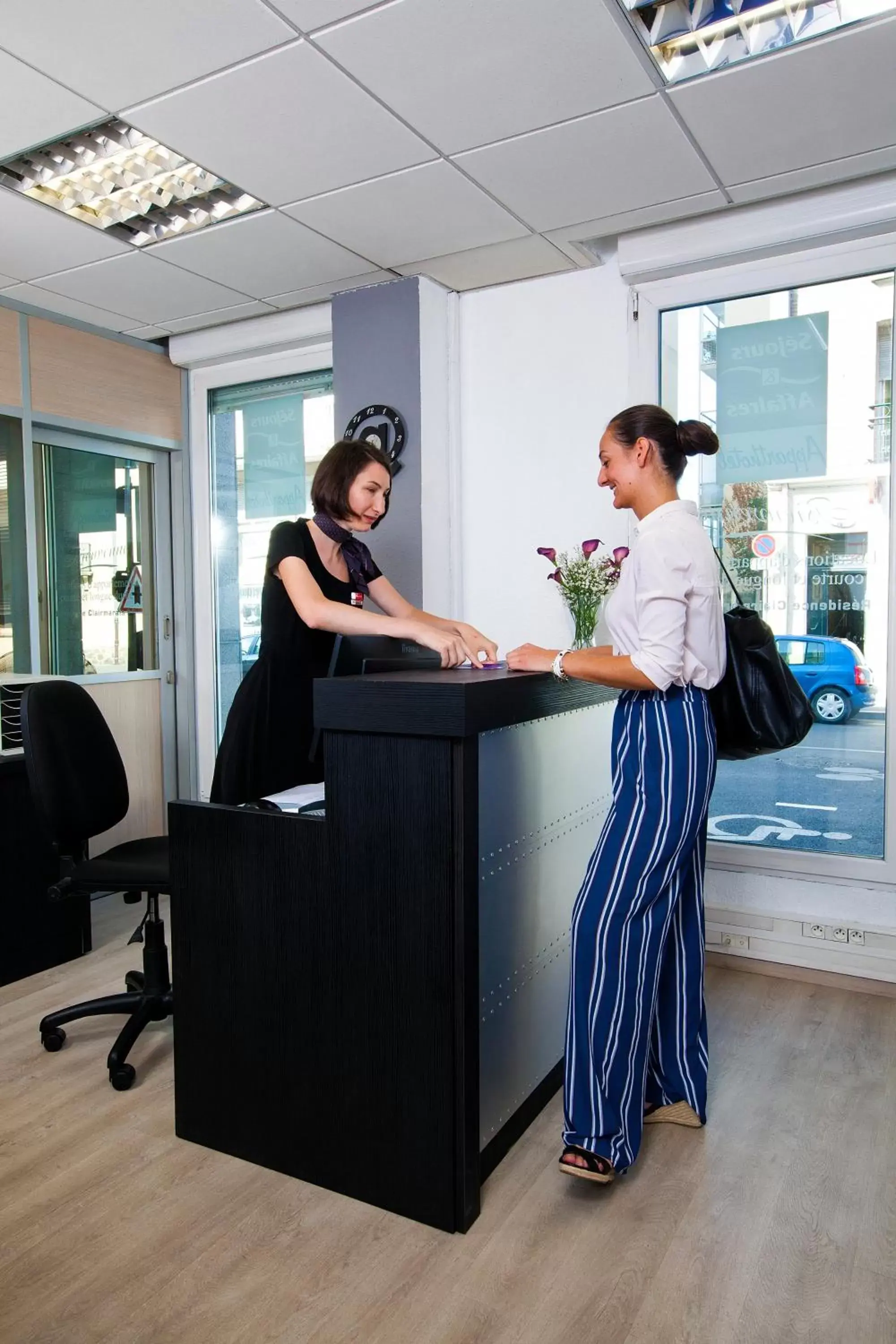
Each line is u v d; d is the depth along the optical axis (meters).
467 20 1.91
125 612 4.09
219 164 2.51
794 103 2.24
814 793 2.94
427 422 3.37
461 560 3.58
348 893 1.74
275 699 2.17
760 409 2.99
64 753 2.42
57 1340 1.43
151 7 1.84
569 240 3.04
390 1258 1.62
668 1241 1.66
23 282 3.34
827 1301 1.51
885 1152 1.94
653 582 1.68
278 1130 1.88
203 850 1.91
